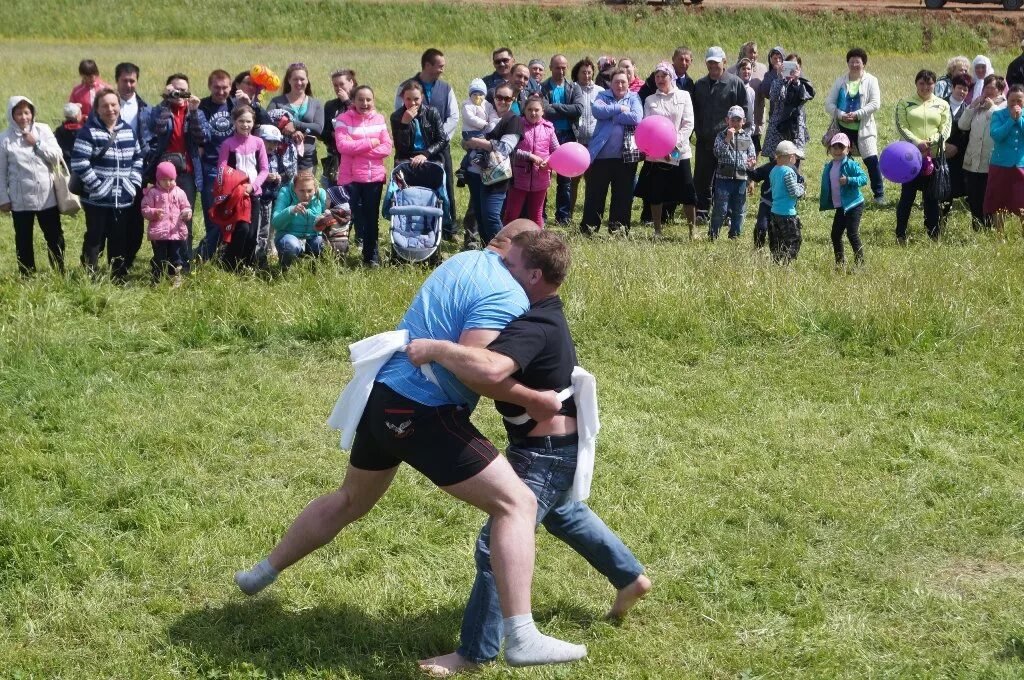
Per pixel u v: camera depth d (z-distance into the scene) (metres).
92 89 11.89
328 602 4.57
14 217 8.93
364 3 36.25
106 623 4.36
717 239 11.99
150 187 9.17
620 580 4.39
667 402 6.86
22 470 5.61
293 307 8.12
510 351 3.80
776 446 6.23
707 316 8.34
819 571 4.91
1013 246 10.16
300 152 10.56
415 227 9.98
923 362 7.63
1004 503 5.54
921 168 11.76
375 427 3.95
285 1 36.62
